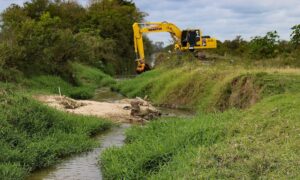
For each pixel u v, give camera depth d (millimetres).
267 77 19812
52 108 16781
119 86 34469
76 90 29672
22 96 15805
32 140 13797
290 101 12953
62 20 62625
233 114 13836
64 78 32531
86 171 11977
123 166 11422
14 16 54000
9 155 12016
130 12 74625
